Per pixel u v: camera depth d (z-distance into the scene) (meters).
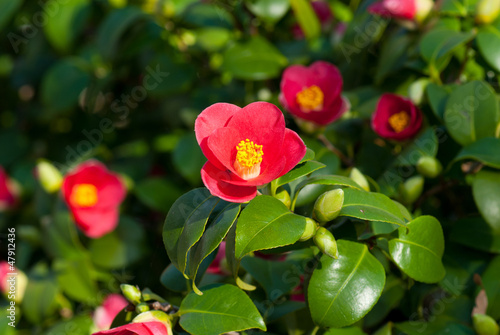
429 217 0.59
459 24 0.73
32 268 0.87
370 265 0.57
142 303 0.58
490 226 0.65
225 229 0.54
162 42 0.89
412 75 0.74
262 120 0.55
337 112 0.70
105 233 0.87
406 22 0.74
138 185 0.89
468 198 0.70
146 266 0.86
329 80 0.71
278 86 0.84
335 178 0.57
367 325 0.64
